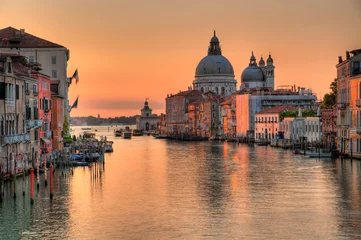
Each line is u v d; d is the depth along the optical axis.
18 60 100.12
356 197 68.56
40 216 59.09
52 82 121.44
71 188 76.12
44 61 132.38
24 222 56.75
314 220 57.12
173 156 137.12
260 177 87.81
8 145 76.38
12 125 79.31
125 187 77.88
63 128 128.25
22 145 82.25
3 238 51.56
